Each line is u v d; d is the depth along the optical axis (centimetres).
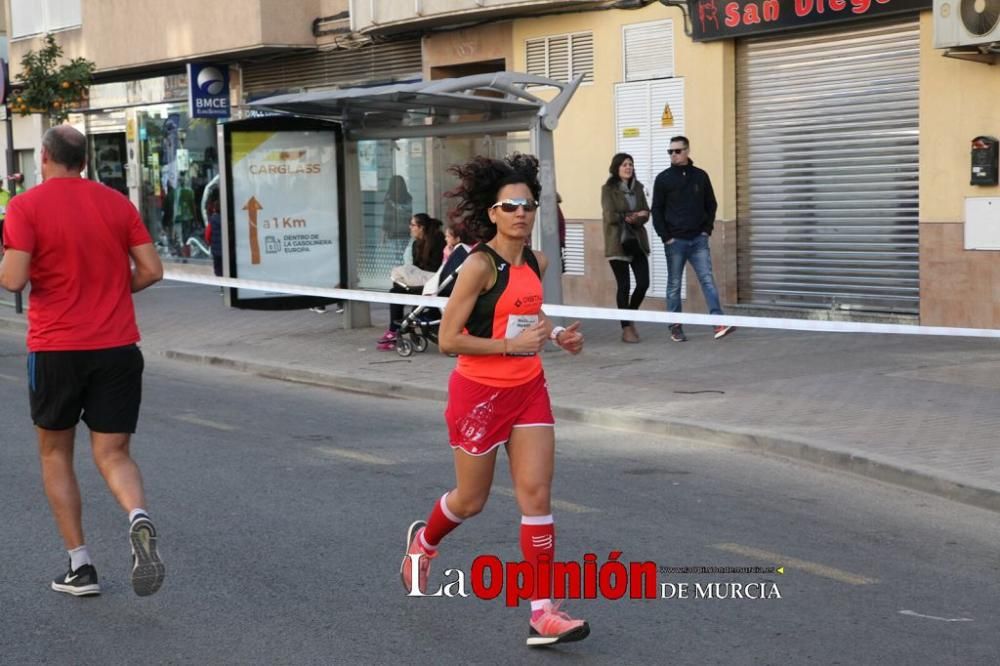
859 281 1656
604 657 565
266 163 1656
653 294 1883
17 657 572
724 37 1733
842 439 970
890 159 1603
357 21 2162
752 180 1770
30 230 612
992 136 1476
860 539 755
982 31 1380
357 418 1167
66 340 620
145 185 3083
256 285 1558
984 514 809
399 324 1531
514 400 575
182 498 857
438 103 1468
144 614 627
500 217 568
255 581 676
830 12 1603
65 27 3139
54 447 650
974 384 1190
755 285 1783
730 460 966
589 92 1934
